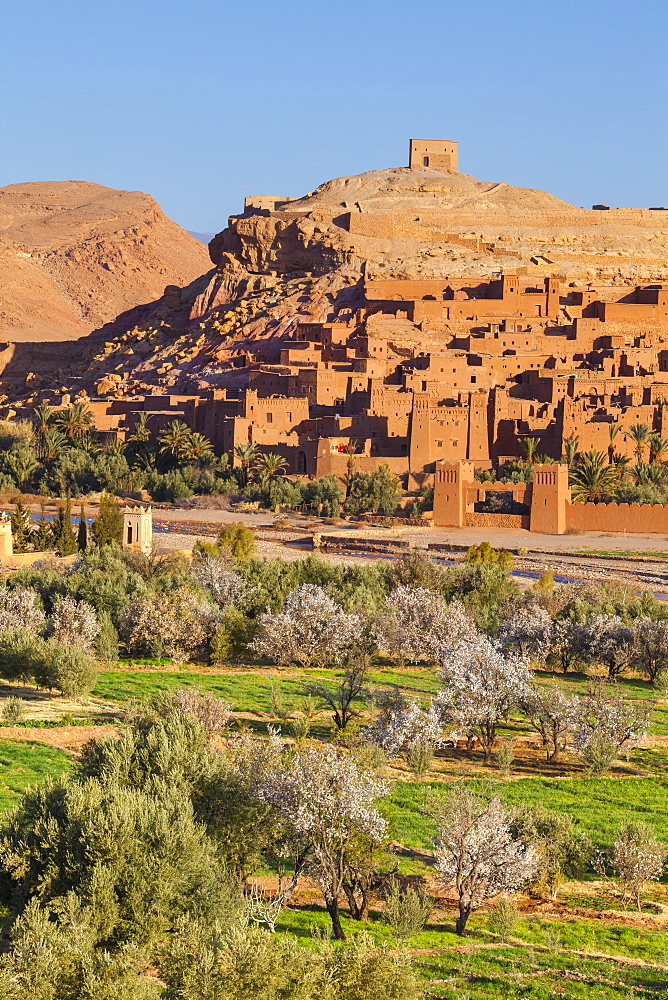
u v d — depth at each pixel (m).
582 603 175.75
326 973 52.59
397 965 53.84
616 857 81.81
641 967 66.75
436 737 110.75
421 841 87.25
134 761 75.88
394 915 70.62
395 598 156.75
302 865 72.12
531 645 157.38
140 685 133.88
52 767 96.19
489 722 114.75
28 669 130.75
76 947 54.00
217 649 150.75
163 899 62.31
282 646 146.88
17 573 178.88
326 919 71.19
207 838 68.44
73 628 147.38
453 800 76.75
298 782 71.56
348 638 146.50
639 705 130.25
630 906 79.50
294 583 178.00
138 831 64.75
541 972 65.06
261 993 50.94
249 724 116.25
